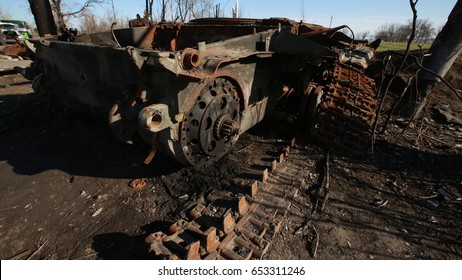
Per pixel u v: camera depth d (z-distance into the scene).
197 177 3.54
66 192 3.36
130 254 2.50
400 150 4.54
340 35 5.79
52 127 5.07
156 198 3.21
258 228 2.69
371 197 3.36
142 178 3.60
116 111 2.83
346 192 3.42
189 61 2.50
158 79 2.70
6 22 21.97
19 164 3.95
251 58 3.57
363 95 4.57
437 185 3.64
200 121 2.95
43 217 2.97
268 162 3.93
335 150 4.38
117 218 2.93
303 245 2.61
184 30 4.70
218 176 3.56
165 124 2.62
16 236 2.73
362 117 4.30
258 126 5.18
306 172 3.72
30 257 2.50
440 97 7.70
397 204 3.26
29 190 3.40
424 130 5.30
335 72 4.89
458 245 2.71
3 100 6.75
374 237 2.76
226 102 3.25
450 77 8.98
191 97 2.73
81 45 3.41
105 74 3.32
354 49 5.79
